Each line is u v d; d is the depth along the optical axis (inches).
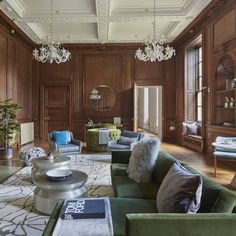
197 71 333.1
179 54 358.3
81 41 362.9
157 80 381.7
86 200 79.6
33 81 380.5
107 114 384.5
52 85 382.6
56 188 110.7
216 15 240.7
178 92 362.6
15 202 127.9
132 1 243.1
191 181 66.1
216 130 240.5
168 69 380.5
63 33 337.4
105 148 280.5
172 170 81.5
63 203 78.2
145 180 110.3
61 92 384.5
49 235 61.0
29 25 290.5
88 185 155.8
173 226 52.1
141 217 53.1
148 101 571.5
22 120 338.0
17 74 321.4
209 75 258.5
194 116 335.6
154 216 53.6
